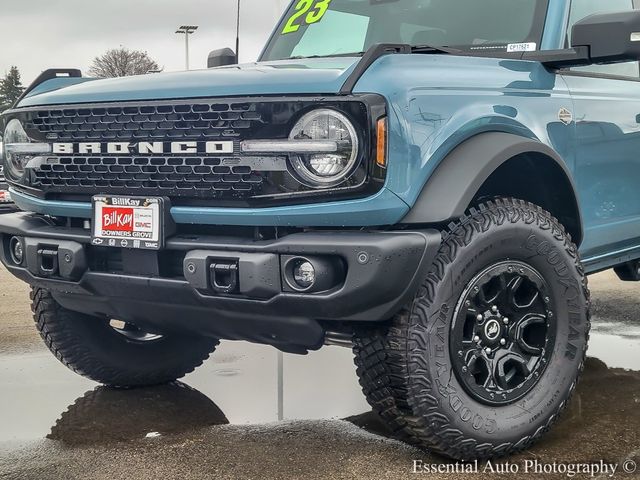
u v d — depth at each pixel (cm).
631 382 374
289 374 404
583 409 332
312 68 278
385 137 246
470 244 262
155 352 376
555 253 286
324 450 289
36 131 307
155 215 271
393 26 395
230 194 261
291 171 252
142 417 333
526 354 285
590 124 339
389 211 248
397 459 278
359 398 360
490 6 368
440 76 270
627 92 375
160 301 281
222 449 292
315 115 248
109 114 282
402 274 244
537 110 308
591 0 378
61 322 351
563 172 302
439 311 257
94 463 279
